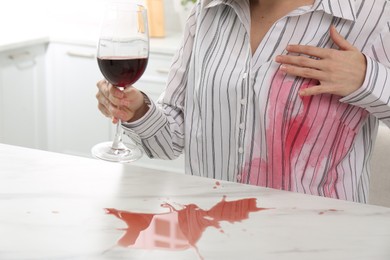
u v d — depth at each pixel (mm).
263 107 1353
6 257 858
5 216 982
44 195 1064
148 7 3314
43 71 3424
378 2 1319
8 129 3277
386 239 945
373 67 1246
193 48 1500
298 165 1364
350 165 1383
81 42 3285
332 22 1332
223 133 1433
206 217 1006
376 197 1624
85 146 3506
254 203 1067
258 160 1402
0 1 3791
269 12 1394
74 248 891
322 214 1028
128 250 892
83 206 1029
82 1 3779
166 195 1088
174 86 1540
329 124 1331
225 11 1459
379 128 1665
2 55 3121
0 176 1146
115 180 1146
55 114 3508
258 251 899
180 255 882
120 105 1303
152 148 1488
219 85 1400
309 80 1326
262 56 1366
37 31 3438
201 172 1517
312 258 883
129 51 1184
